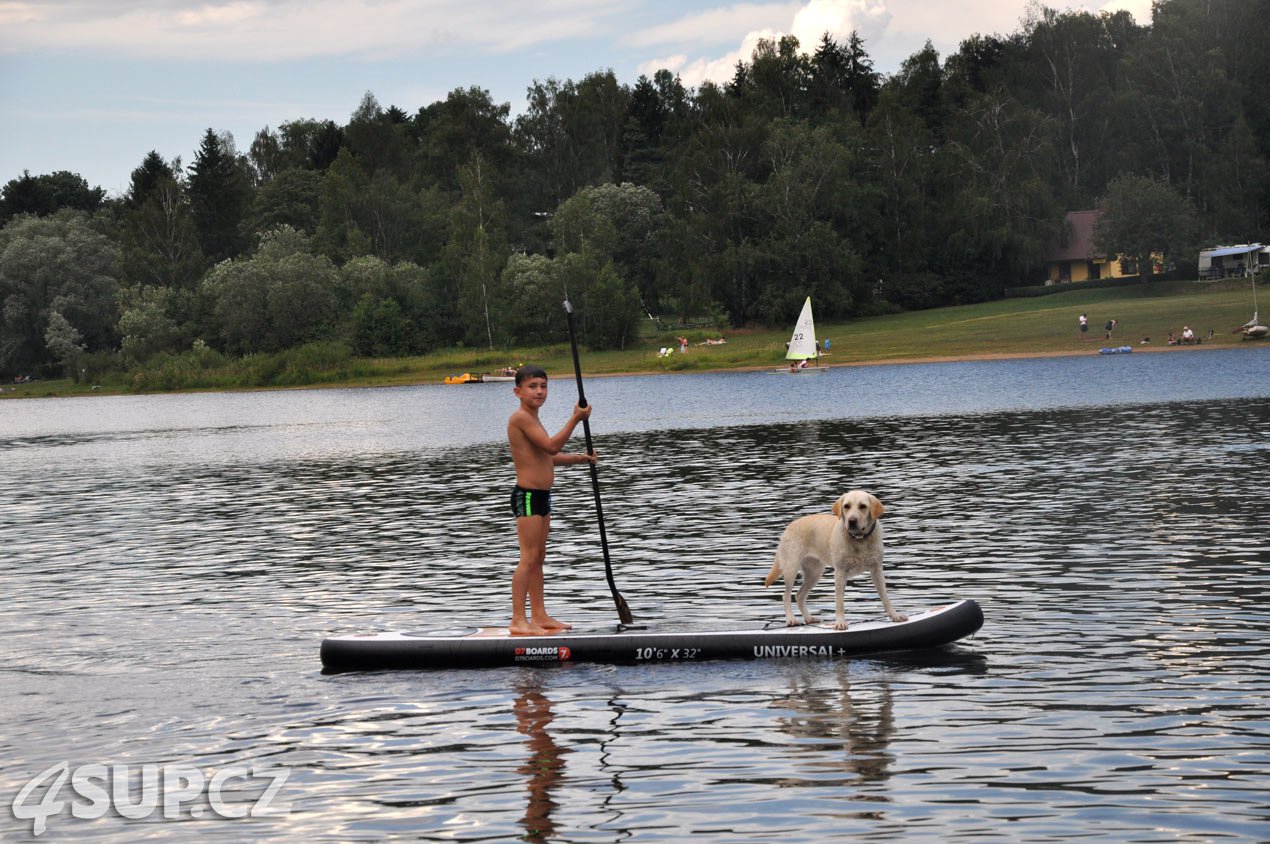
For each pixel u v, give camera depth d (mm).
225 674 10281
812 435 35219
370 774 7645
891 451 29156
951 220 109688
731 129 105625
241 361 103188
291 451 39000
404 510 22125
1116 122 117438
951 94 126188
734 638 10250
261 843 6621
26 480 32969
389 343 104625
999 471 23672
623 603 11172
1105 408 39562
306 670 10352
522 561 10734
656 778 7355
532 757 7844
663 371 85875
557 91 140625
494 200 122938
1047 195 106312
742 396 57375
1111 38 125375
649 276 116938
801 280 101688
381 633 10789
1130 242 101000
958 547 15367
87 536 20344
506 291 106438
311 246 125062
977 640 10508
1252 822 6336
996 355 78062
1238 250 98812
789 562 10695
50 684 10102
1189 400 40812
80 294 114500
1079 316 90562
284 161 161750
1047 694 8750
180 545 18719
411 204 129750
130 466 36344
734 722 8414
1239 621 10695
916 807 6719
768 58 116250
